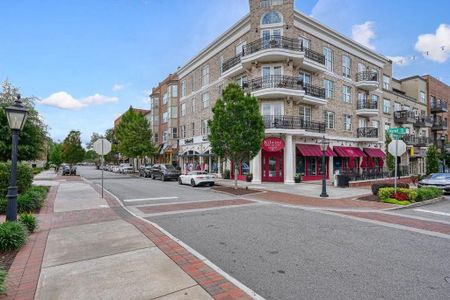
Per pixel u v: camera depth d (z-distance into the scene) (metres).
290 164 21.67
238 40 25.53
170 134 38.59
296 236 6.69
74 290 3.71
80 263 4.66
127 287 3.79
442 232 7.22
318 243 6.13
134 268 4.45
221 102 16.61
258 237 6.59
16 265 4.62
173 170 25.72
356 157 28.45
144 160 49.31
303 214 9.56
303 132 21.89
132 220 8.14
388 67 35.44
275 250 5.64
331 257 5.25
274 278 4.31
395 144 12.53
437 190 13.67
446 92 47.38
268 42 21.69
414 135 36.62
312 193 15.45
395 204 11.65
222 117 16.06
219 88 28.11
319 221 8.44
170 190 17.03
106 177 31.98
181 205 11.34
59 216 8.70
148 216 9.03
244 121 15.91
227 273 4.50
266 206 11.27
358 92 29.91
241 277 4.35
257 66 22.48
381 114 32.56
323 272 4.54
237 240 6.33
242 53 23.14
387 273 4.52
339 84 27.45
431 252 5.58
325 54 26.05
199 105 31.98
